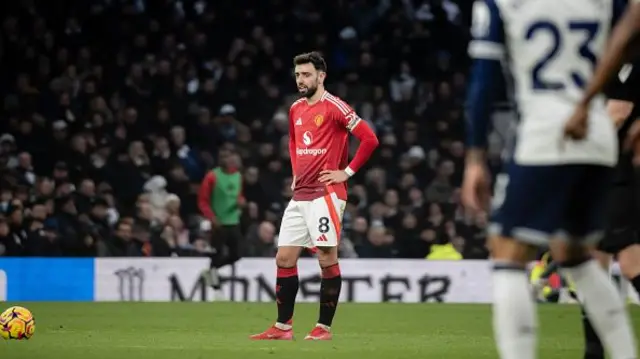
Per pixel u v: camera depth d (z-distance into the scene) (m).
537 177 16.55
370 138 31.75
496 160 77.50
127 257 59.34
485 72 16.88
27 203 66.38
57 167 69.06
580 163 16.52
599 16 16.91
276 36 86.19
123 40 84.94
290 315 31.69
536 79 16.84
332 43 87.31
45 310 46.78
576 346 29.45
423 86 84.19
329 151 31.88
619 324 17.98
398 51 87.31
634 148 22.78
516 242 17.00
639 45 16.73
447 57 88.06
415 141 78.81
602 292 18.02
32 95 78.69
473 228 67.19
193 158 72.69
